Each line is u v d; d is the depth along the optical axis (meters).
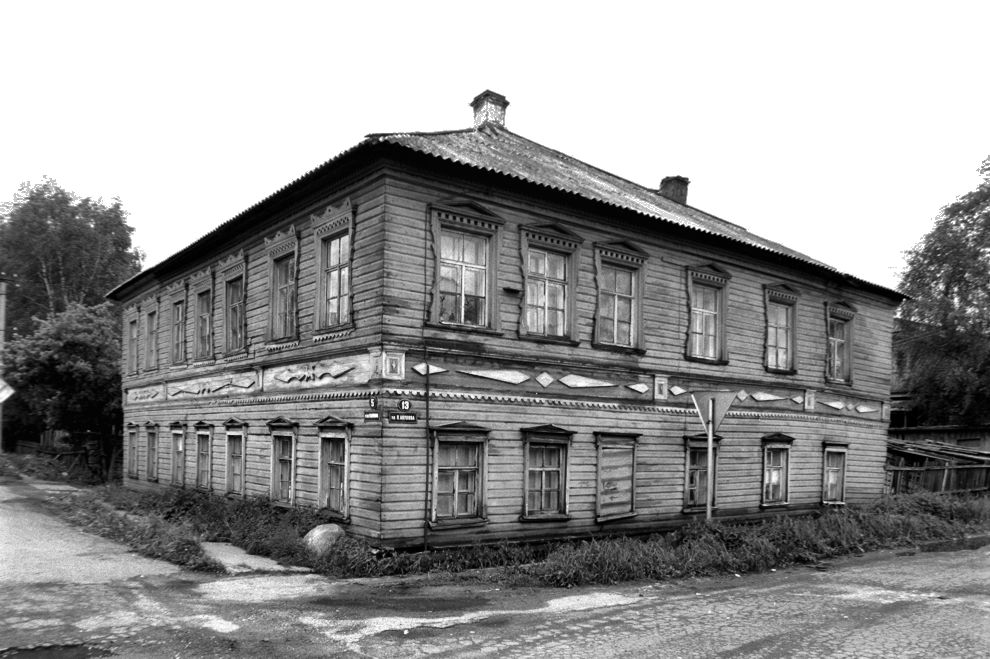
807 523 15.56
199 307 19.59
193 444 19.41
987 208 34.50
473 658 6.98
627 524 15.03
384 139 11.66
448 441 12.55
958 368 33.22
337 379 13.13
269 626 7.88
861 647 7.75
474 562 12.07
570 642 7.61
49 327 29.58
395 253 12.09
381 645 7.31
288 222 15.10
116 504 18.62
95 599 8.74
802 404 19.25
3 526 14.64
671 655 7.27
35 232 43.16
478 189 13.19
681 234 16.33
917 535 17.19
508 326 13.43
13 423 46.41
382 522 11.60
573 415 14.28
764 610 9.41
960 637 8.26
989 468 25.70
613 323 15.27
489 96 21.31
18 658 6.66
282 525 12.96
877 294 21.89
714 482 16.88
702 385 16.77
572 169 20.20
